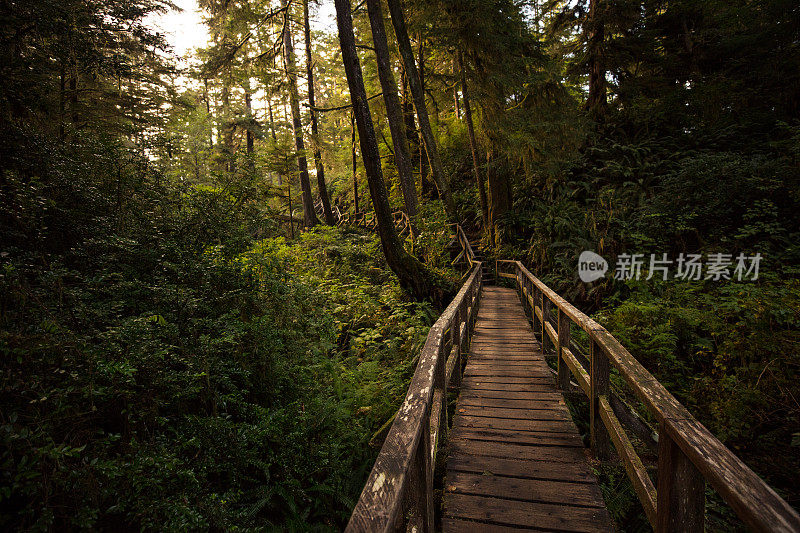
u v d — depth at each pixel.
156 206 3.87
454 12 11.98
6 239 2.59
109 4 3.91
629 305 6.92
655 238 9.31
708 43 14.09
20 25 3.15
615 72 13.89
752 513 0.92
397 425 1.53
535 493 2.50
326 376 4.40
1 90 3.06
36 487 1.71
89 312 2.50
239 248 4.26
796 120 10.41
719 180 8.94
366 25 16.06
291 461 2.92
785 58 10.74
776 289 6.02
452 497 2.50
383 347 6.18
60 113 4.06
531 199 14.29
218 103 23.11
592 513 2.29
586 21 13.51
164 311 2.97
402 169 11.81
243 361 3.19
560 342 4.15
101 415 2.31
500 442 3.16
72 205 3.07
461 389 4.30
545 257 11.52
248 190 4.80
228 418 2.81
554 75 12.40
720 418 4.53
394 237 8.45
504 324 7.37
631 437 3.13
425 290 8.55
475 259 11.57
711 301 6.51
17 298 2.14
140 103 5.67
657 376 5.71
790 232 7.74
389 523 0.96
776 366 4.67
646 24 14.65
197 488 2.30
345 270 10.83
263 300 3.91
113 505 2.03
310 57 16.52
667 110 13.12
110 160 3.46
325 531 2.68
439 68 16.30
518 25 12.50
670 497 1.43
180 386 2.64
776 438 4.12
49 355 2.03
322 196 17.98
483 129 13.08
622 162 12.55
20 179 2.74
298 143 17.75
